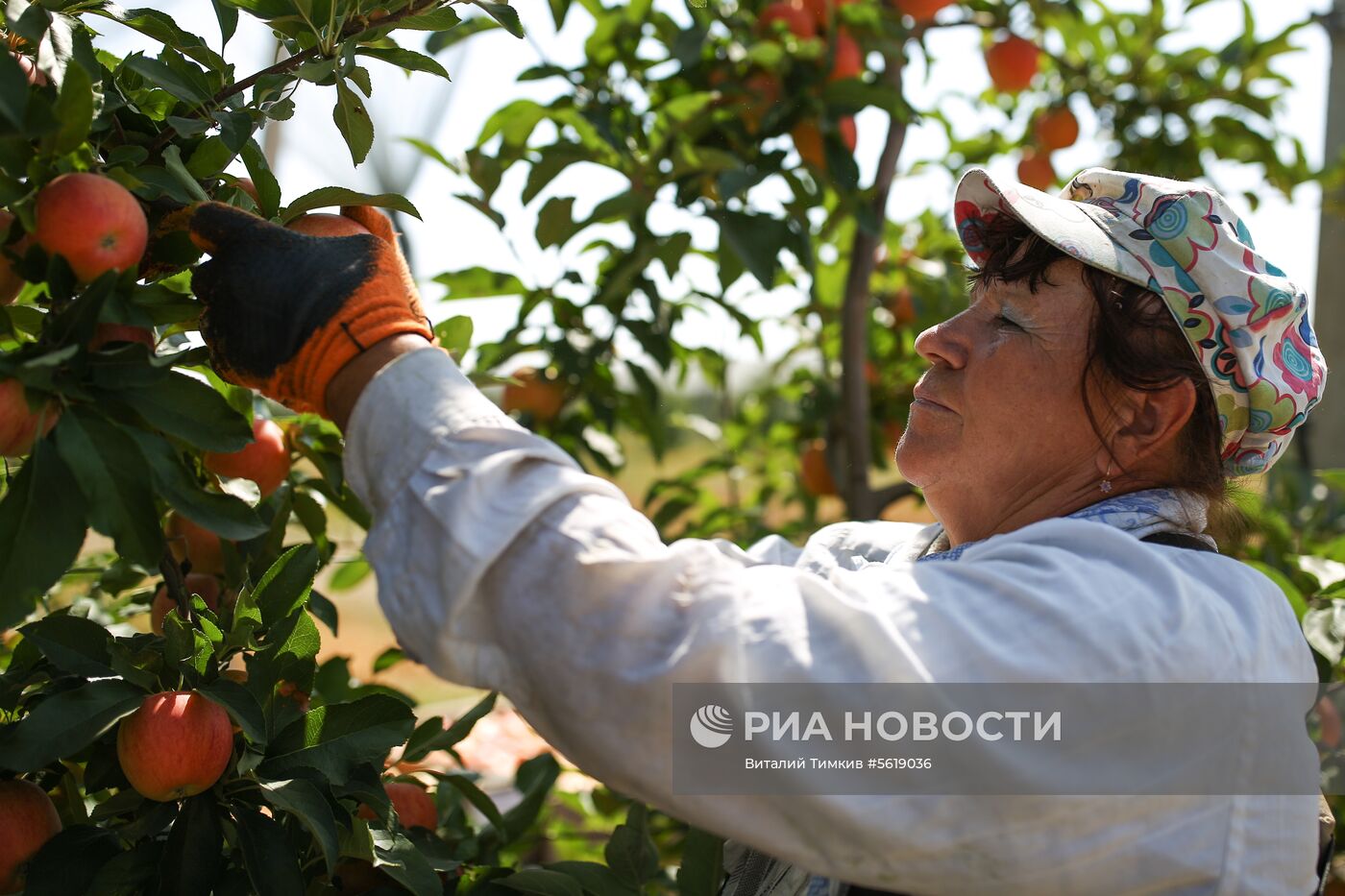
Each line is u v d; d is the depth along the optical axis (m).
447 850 1.20
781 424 2.72
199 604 1.03
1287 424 1.01
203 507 0.85
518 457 0.79
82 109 0.82
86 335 0.80
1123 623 0.81
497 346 2.19
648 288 2.16
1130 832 0.80
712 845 1.23
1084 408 1.00
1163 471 1.02
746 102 1.94
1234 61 2.59
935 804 0.77
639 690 0.76
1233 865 0.83
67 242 0.81
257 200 1.00
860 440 2.14
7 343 1.00
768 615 0.79
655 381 2.23
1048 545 0.89
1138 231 0.98
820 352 2.69
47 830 0.96
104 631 0.97
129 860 0.94
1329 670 1.51
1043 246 1.02
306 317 0.84
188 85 0.97
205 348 0.90
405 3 1.02
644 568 0.78
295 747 0.99
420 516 0.79
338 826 1.00
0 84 0.74
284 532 1.23
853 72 1.97
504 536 0.77
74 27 0.92
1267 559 1.70
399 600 0.79
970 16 2.52
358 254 0.87
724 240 1.97
